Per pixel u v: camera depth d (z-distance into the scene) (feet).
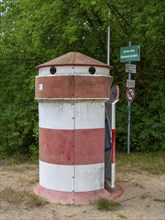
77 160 16.08
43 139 16.89
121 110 32.78
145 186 19.51
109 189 17.97
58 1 31.35
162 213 14.97
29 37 34.78
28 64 33.60
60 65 15.87
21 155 28.94
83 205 15.72
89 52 34.22
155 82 33.81
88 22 33.96
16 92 31.63
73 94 15.75
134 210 15.28
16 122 28.78
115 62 34.45
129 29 33.27
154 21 28.19
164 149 31.83
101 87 16.31
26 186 18.81
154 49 32.96
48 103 16.48
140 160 27.37
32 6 32.53
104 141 17.31
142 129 32.71
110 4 31.40
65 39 32.42
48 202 16.06
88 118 16.19
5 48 33.81
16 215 14.51
